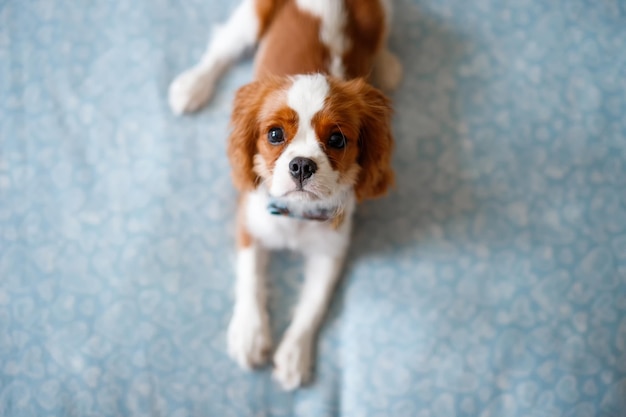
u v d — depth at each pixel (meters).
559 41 2.14
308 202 1.56
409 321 1.82
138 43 2.05
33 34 2.04
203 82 1.99
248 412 1.72
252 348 1.72
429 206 1.96
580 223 1.95
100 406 1.71
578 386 1.78
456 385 1.76
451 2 2.17
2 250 1.84
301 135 1.41
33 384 1.72
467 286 1.87
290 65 1.70
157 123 1.97
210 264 1.86
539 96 2.08
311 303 1.79
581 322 1.84
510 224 1.94
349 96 1.49
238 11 1.98
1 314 1.78
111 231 1.87
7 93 1.98
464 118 2.05
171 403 1.72
